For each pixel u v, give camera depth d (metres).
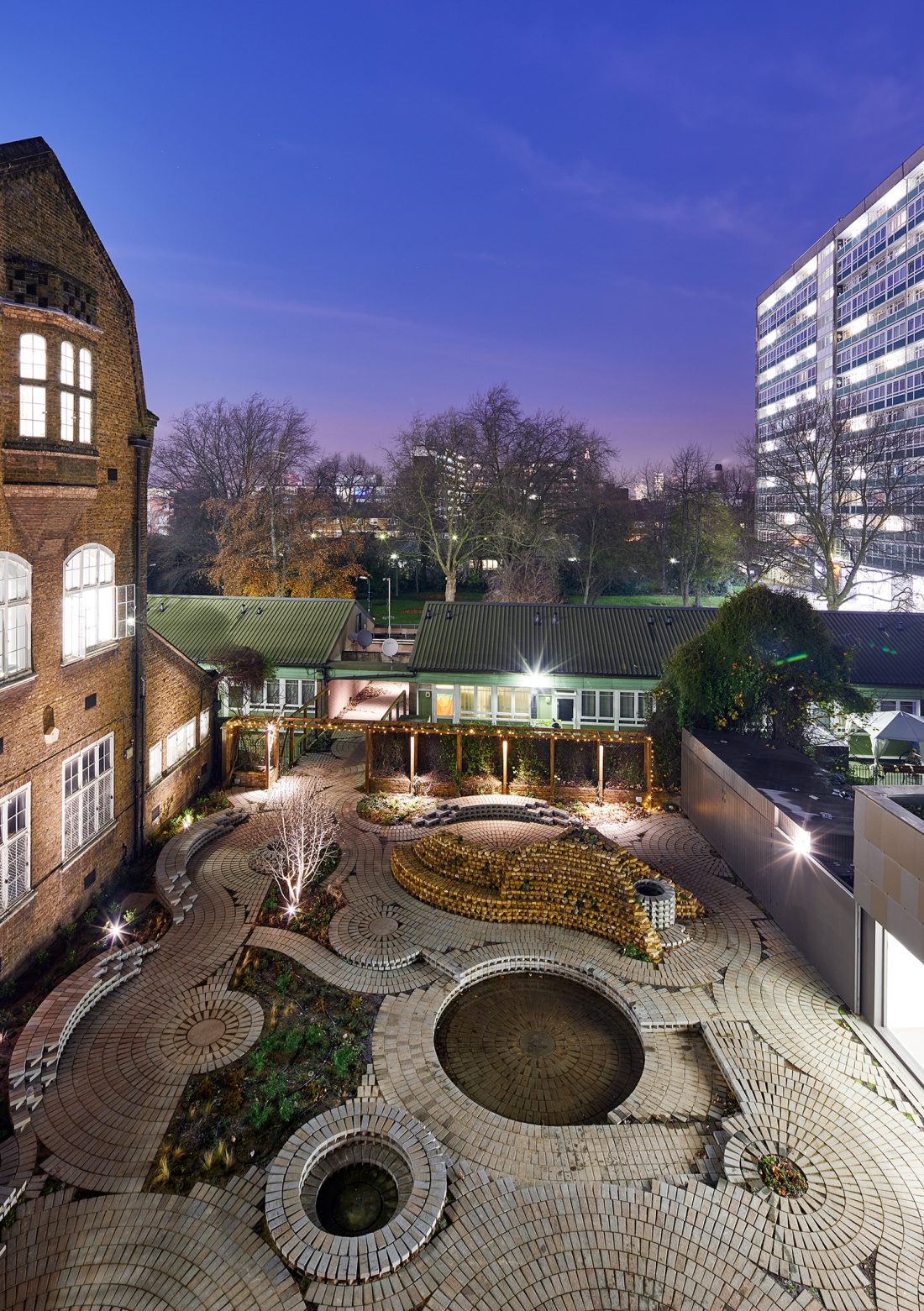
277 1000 11.08
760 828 14.32
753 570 57.34
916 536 59.31
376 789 20.62
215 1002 11.05
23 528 11.53
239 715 24.30
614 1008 11.39
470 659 26.62
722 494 74.56
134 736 15.72
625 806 19.58
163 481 56.38
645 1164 8.16
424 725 20.45
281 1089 9.20
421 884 14.27
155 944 12.47
